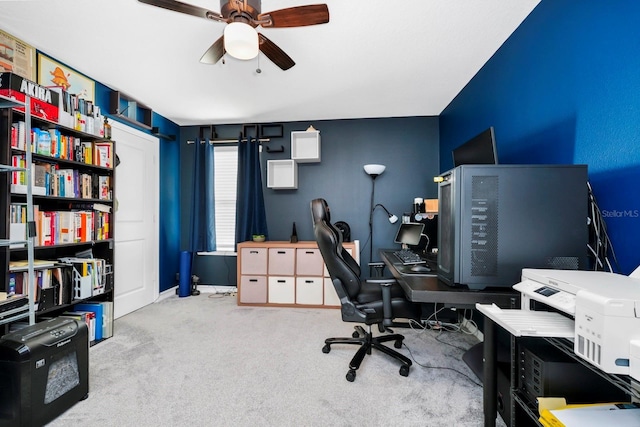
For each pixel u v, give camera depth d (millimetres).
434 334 2613
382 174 3689
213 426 1435
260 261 3430
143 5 1744
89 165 2352
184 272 3783
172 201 3922
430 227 2842
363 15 1807
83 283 2246
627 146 1196
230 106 3363
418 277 1763
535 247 1410
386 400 1643
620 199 1233
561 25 1550
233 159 4055
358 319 1896
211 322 2855
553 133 1619
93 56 2307
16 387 1345
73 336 1582
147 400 1632
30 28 1959
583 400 1046
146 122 3379
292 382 1814
